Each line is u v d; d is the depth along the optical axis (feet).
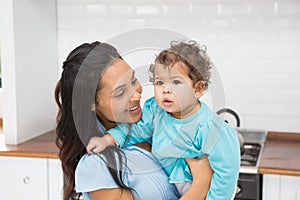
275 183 7.02
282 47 9.01
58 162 7.90
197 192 2.34
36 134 9.42
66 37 10.02
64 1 9.91
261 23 9.04
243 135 9.08
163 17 9.46
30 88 9.14
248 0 9.05
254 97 9.20
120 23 9.70
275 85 9.11
